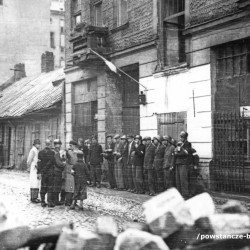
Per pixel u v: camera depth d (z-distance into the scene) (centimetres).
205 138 1244
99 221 321
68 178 1112
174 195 317
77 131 2012
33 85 3050
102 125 1786
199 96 1273
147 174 1284
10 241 330
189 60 1313
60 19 5122
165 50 1466
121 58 1678
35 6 4294
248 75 1145
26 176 2134
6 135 2897
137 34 1588
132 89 1711
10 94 3206
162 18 1470
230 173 1161
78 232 318
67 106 2094
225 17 1166
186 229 303
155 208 311
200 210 312
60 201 1146
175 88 1377
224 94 1210
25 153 2617
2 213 342
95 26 1755
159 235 302
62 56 5103
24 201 1215
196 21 1288
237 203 329
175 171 1167
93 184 1553
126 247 288
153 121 1476
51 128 2292
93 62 1738
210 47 1235
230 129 1177
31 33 4244
